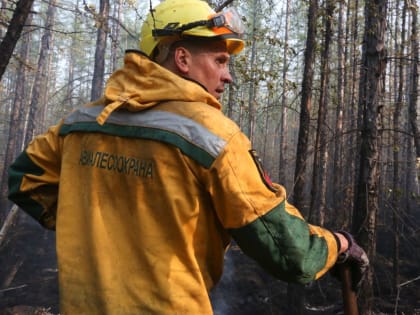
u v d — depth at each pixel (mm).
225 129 1038
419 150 10062
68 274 1095
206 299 1042
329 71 6453
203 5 1222
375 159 5031
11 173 1392
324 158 12914
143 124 1077
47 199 1379
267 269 1058
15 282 11016
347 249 1220
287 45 6484
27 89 24375
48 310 9273
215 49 1221
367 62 5191
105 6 13875
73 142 1229
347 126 15461
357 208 5059
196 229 1045
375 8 5117
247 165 1036
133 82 1143
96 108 1216
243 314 9188
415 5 6566
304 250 1043
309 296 9258
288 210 1082
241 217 1006
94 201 1118
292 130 26953
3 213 14828
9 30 4211
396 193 5566
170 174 1029
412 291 9727
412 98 10438
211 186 1018
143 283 1025
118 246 1066
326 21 6543
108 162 1119
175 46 1208
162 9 1229
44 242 13977
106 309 1021
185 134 1029
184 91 1072
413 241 11820
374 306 8969
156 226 1041
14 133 17594
